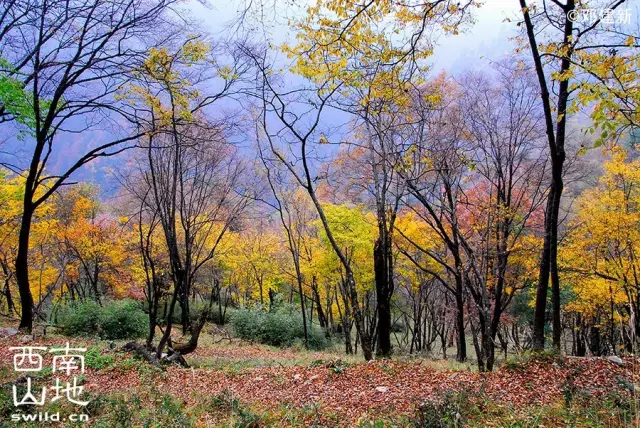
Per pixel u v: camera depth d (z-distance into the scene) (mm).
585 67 5152
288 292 33688
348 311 21688
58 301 24906
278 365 11617
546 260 9359
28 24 11711
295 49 7465
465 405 6094
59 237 23000
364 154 14828
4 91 9336
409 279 22500
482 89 14188
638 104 4750
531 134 14359
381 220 13172
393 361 10031
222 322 29594
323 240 19531
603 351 25391
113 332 16719
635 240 15281
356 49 6934
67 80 12688
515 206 14617
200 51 11836
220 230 24250
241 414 6340
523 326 25469
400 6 6230
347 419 6266
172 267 13781
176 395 7598
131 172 19922
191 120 12789
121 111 12859
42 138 12711
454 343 31422
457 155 11977
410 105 11438
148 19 12211
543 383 7434
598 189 16359
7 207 18203
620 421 5285
